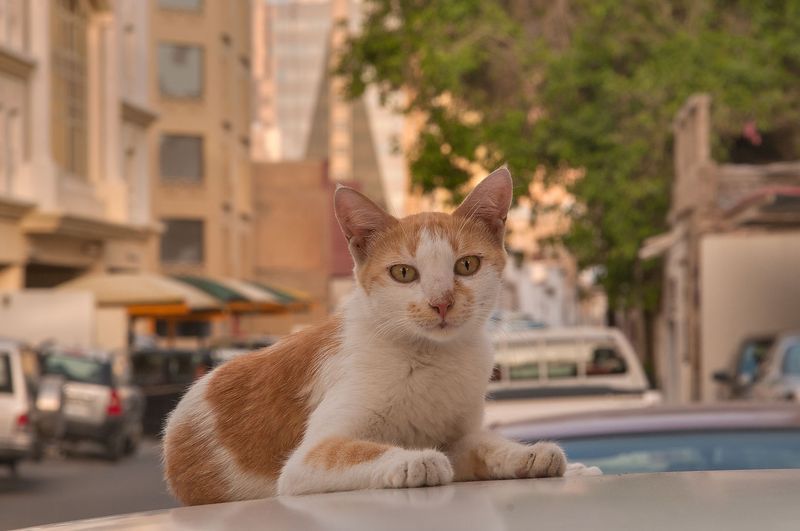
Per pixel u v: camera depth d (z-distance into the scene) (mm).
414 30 28766
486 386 3664
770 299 23766
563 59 28578
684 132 27172
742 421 5117
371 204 3939
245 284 35594
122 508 14594
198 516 1861
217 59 51656
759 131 30562
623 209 28391
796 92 29594
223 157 52781
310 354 3529
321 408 3389
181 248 51188
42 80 28531
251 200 61906
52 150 29609
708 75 28531
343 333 3562
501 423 5566
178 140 51094
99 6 32281
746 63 28422
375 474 2785
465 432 3590
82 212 30500
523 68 29234
